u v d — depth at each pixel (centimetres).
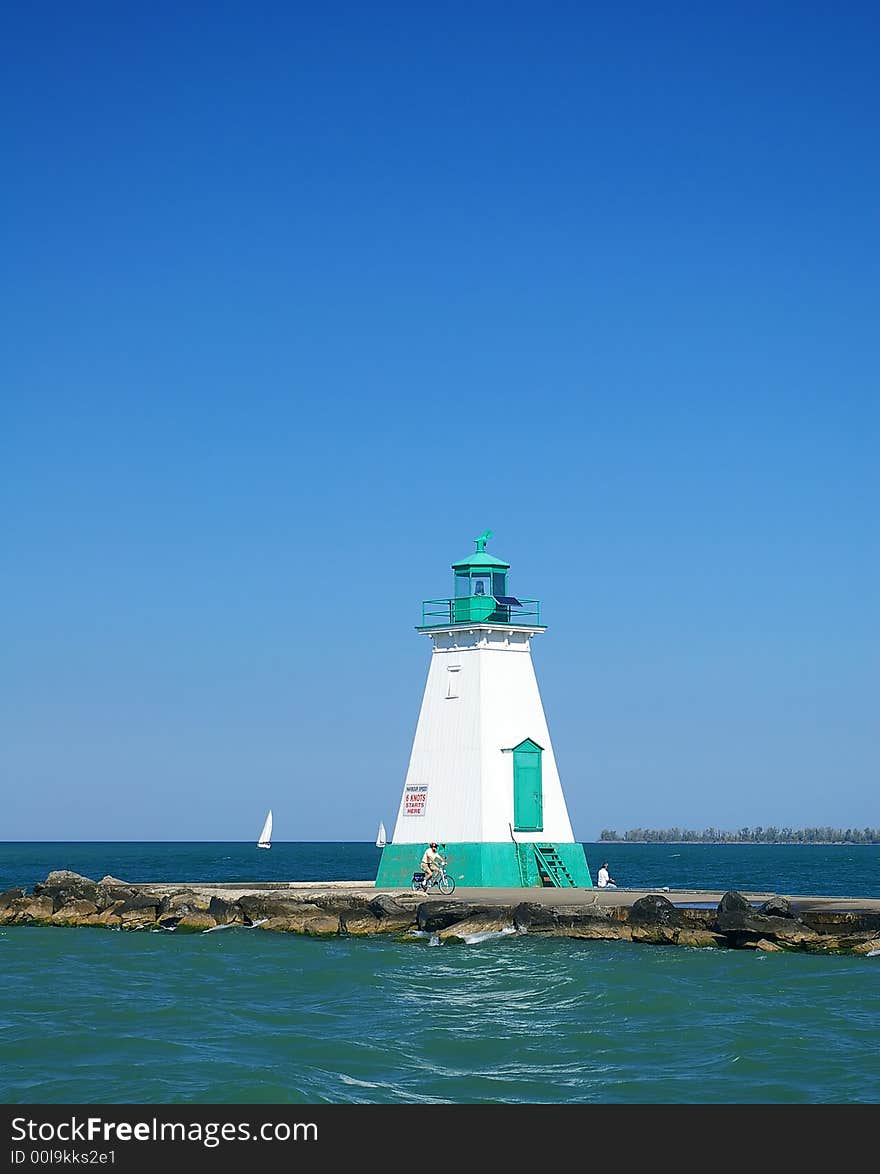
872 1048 3344
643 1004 3866
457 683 6353
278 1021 3706
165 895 6259
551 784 6384
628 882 12762
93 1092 2995
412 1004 3941
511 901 5491
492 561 6462
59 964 4794
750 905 5066
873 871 16862
